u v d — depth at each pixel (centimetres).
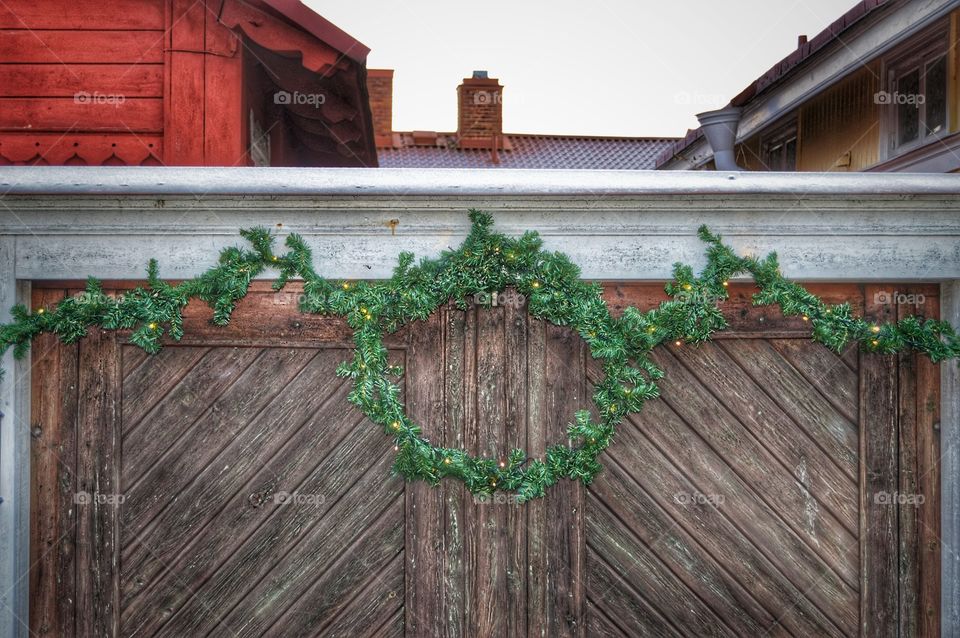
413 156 1562
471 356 387
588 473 378
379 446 389
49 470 382
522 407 387
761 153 857
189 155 480
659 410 395
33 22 487
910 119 548
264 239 371
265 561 386
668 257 383
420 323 387
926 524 397
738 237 384
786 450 396
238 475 387
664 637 391
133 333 376
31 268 372
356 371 369
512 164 1559
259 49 505
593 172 360
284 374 388
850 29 568
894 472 397
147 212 372
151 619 383
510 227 381
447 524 386
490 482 376
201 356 387
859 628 396
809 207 380
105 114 486
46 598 381
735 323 396
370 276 381
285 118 670
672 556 392
